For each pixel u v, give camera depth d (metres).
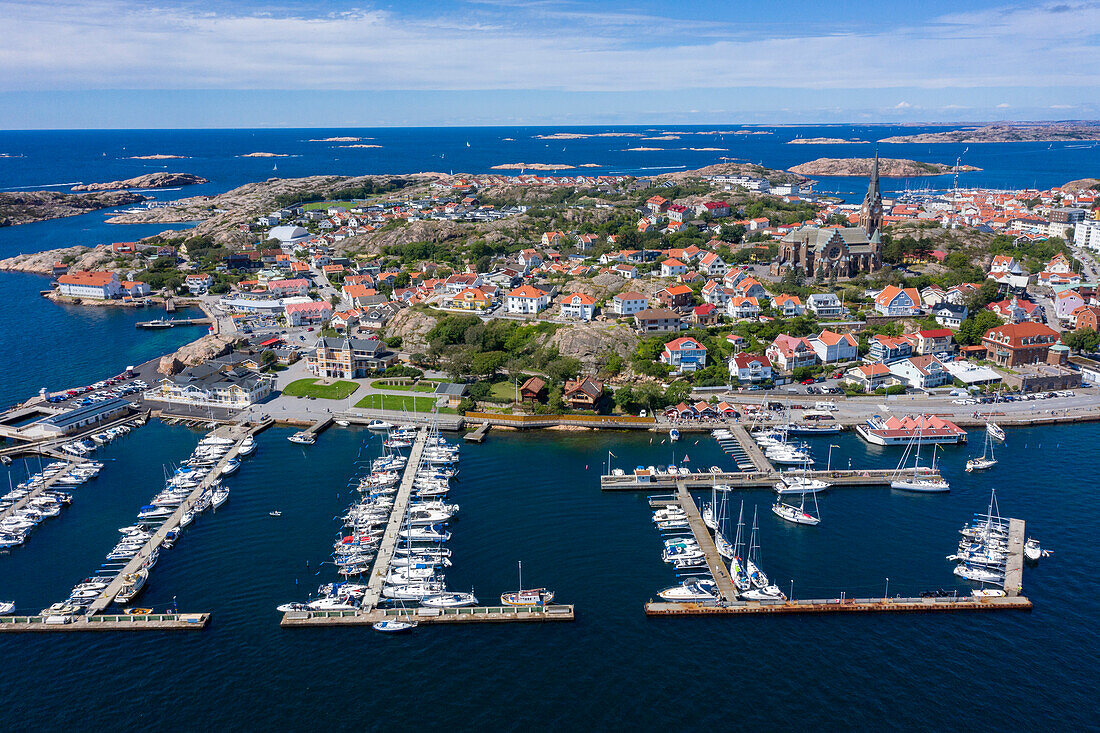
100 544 145.50
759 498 164.38
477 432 195.50
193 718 103.38
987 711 104.31
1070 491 164.00
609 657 115.38
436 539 145.62
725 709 104.75
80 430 198.12
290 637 120.19
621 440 194.50
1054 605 127.06
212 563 138.88
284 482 169.88
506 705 105.69
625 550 143.75
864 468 176.25
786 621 124.00
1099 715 103.56
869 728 101.38
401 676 111.56
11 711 105.00
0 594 130.50
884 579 134.25
